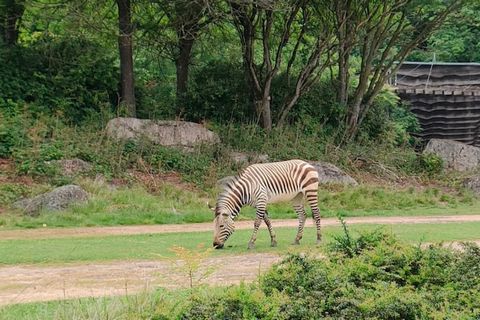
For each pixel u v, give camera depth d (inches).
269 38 1093.1
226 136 988.6
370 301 280.7
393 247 352.8
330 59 1125.7
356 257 344.2
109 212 717.9
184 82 1075.9
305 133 1075.9
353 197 873.5
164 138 920.9
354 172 1018.1
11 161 800.9
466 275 318.0
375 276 320.5
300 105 1109.7
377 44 1107.9
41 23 1061.8
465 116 1283.2
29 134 840.9
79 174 799.7
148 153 887.7
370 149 1091.3
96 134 879.1
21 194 740.0
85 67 979.3
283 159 975.0
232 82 1074.7
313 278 307.7
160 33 1022.4
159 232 630.5
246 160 943.0
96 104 971.9
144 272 437.1
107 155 849.5
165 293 339.9
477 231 653.9
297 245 551.2
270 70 1026.7
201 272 432.5
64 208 708.0
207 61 1183.6
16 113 879.1
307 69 1061.8
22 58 966.4
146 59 1259.8
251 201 536.7
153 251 510.6
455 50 1578.5
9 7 971.3
